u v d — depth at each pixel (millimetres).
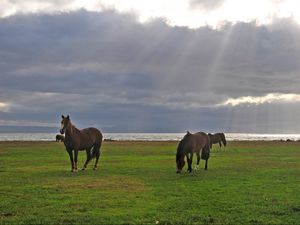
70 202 13328
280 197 14305
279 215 11594
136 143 67250
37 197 14281
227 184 17500
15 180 18734
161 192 15312
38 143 63062
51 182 18078
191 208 12453
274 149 48094
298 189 16141
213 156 35938
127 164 27578
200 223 10539
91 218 11008
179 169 21922
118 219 10930
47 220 10758
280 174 21344
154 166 26062
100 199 13891
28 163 28125
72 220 10805
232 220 10891
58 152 40062
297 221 10844
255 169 24062
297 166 26047
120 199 13898
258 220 10883
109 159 32219
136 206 12734
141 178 19562
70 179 19156
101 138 24828
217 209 12312
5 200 13680
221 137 48219
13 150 42750
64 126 22203
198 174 21328
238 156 35906
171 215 11461
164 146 55438
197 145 22547
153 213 11695
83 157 34312
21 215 11453
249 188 16359
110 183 17766
